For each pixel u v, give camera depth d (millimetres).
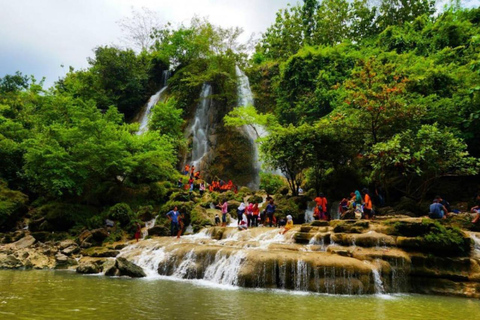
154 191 24859
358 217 16859
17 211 21547
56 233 19734
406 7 41406
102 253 15914
